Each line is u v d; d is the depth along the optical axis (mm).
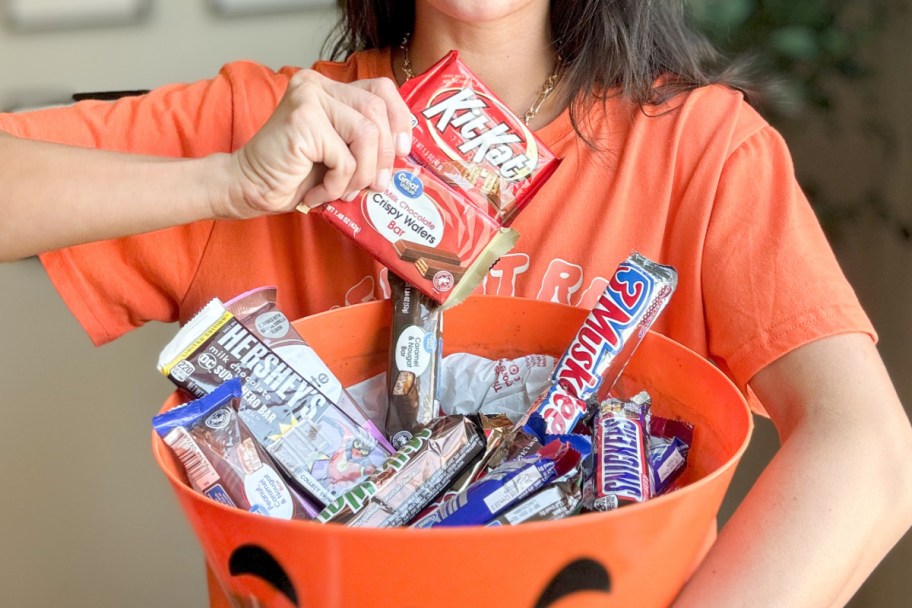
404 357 588
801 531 527
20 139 701
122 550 1516
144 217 654
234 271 774
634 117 752
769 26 1252
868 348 632
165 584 1538
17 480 1452
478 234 596
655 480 516
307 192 611
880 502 547
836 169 1255
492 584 382
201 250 772
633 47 751
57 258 754
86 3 1266
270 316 576
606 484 471
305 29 1378
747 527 539
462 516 452
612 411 522
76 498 1483
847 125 1228
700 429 554
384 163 590
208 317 554
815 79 1247
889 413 584
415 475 485
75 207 658
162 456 466
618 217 738
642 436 507
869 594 1218
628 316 563
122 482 1491
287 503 499
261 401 542
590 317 573
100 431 1467
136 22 1299
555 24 781
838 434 569
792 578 512
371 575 379
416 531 363
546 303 611
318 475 527
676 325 721
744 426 480
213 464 491
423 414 582
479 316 626
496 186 612
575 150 757
